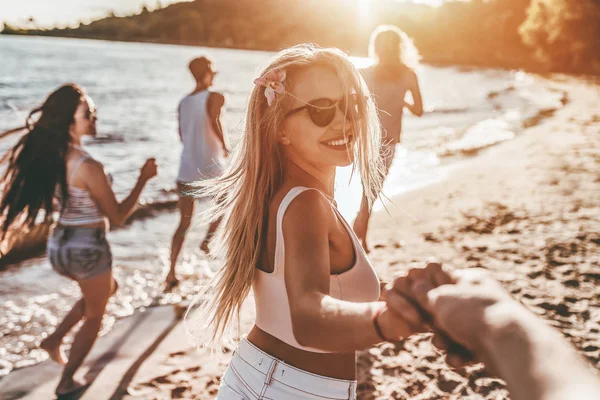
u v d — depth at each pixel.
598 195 8.34
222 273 1.55
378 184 1.60
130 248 6.45
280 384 1.40
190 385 3.48
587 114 21.75
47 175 3.00
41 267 5.68
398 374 3.48
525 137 15.97
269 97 1.41
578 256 5.52
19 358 3.90
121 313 4.57
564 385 0.43
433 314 0.60
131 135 17.67
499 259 5.50
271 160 1.43
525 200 8.15
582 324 3.96
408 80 5.03
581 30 65.81
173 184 10.81
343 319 0.92
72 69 47.12
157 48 119.50
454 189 9.22
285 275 1.24
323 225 1.30
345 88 1.41
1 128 17.66
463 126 20.22
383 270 5.30
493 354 0.50
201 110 4.96
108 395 3.37
